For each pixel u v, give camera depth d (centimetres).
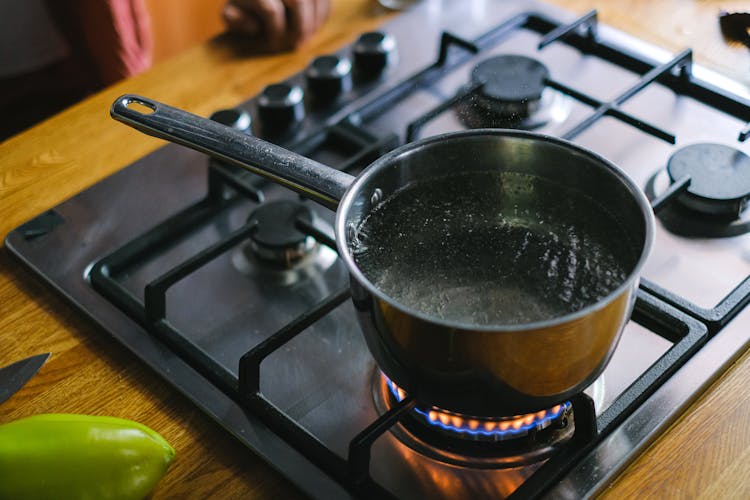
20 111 195
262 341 73
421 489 63
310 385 70
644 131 87
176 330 73
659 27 105
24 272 81
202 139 64
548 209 66
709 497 61
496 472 63
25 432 57
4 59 187
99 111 98
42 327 75
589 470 62
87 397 70
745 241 81
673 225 82
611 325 53
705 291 76
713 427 66
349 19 110
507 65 95
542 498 60
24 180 90
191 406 69
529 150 64
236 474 64
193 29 186
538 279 62
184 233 85
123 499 58
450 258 64
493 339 50
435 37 107
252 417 67
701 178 83
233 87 100
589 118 87
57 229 84
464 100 91
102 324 74
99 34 158
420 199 66
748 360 70
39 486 56
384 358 57
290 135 94
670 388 67
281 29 103
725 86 96
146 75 102
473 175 66
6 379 69
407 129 89
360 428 67
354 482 61
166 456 59
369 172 61
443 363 53
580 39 103
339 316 76
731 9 107
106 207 87
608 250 63
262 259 81
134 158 92
